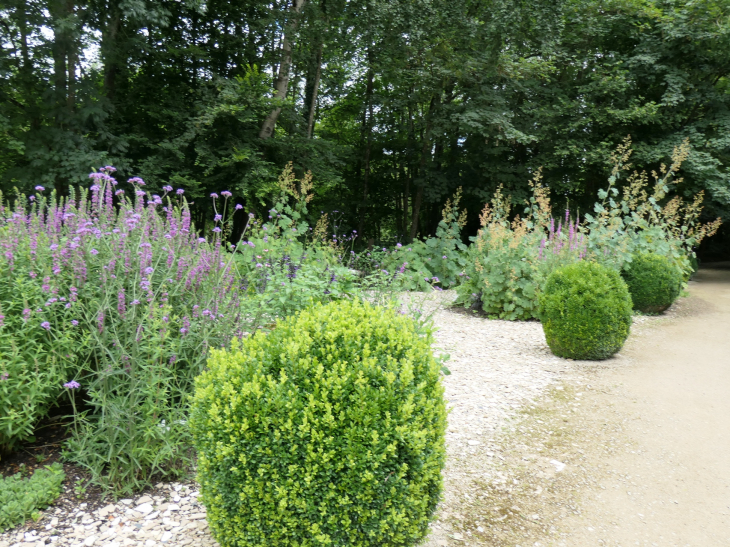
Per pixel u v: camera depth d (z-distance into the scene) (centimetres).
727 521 305
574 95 1745
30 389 287
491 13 1422
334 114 2081
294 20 1398
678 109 1664
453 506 303
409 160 1981
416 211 1881
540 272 834
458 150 1944
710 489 341
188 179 1195
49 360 299
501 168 1712
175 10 1327
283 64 1420
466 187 1886
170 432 306
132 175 1176
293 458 206
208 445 221
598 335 605
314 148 1446
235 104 1223
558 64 1716
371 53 1633
